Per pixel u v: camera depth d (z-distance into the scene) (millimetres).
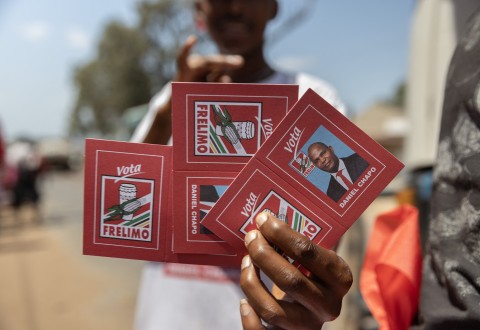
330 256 747
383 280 1024
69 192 16312
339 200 820
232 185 830
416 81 2434
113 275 5180
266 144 824
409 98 2617
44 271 5441
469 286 765
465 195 800
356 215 816
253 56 1401
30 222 9391
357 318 2609
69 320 3777
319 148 819
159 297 1362
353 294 2699
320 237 822
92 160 907
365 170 815
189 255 895
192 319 1302
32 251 6633
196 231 876
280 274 734
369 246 1117
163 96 1447
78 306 4121
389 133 17016
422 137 2314
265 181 828
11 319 3861
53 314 3932
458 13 1931
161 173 902
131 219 908
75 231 8148
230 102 861
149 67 29047
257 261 751
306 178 821
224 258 884
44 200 13688
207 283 1310
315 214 821
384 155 812
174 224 880
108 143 906
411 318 981
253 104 859
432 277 866
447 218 833
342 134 816
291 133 821
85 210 911
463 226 795
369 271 1092
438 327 799
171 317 1322
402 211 1102
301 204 822
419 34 2373
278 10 1493
